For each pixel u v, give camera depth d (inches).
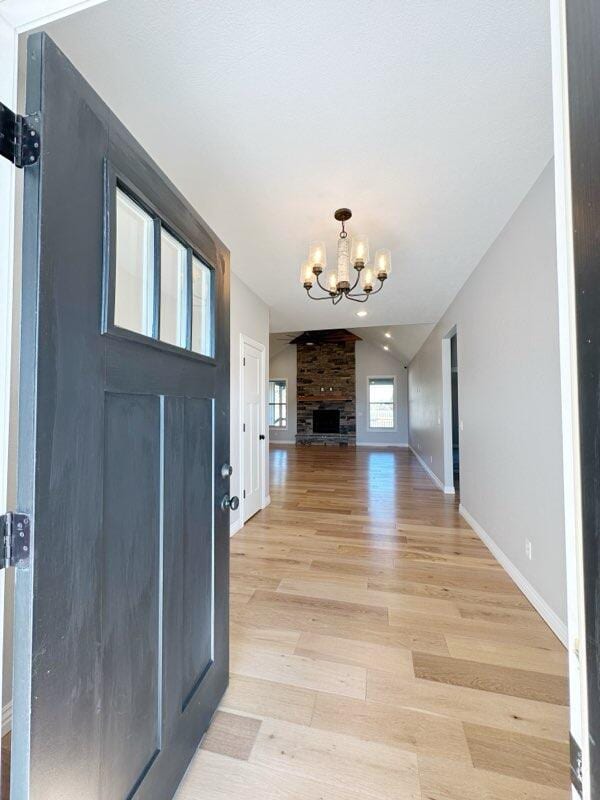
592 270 20.3
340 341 414.0
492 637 71.2
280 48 46.9
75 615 28.0
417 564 105.0
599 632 19.8
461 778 44.0
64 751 26.7
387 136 63.2
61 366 26.8
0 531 25.0
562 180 23.6
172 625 42.1
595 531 20.2
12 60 29.1
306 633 72.4
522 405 87.7
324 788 42.8
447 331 176.4
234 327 131.6
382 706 54.5
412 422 368.2
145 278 39.6
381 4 41.8
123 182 34.2
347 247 94.7
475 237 102.1
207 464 51.9
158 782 38.6
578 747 21.7
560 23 23.6
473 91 53.6
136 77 51.1
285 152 67.0
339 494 193.0
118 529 33.5
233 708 54.1
